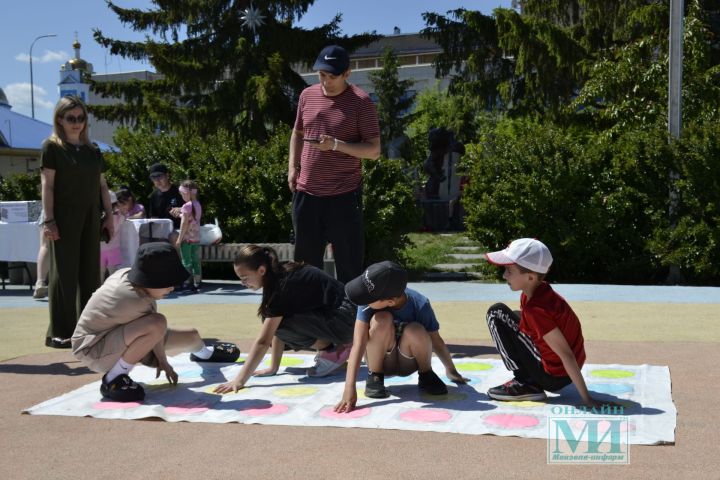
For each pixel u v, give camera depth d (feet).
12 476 9.83
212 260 36.83
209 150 41.29
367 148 17.51
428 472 9.62
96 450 10.82
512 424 11.57
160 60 62.49
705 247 34.01
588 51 61.00
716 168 33.94
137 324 13.62
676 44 35.91
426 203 82.58
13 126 93.71
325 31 65.87
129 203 32.45
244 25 64.44
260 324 23.43
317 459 10.22
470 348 18.65
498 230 37.76
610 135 43.19
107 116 67.56
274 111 64.75
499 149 38.60
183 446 10.93
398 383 14.82
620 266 35.94
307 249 18.52
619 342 19.11
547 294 12.37
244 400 13.55
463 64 75.00
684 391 13.70
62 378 15.81
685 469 9.52
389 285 12.87
